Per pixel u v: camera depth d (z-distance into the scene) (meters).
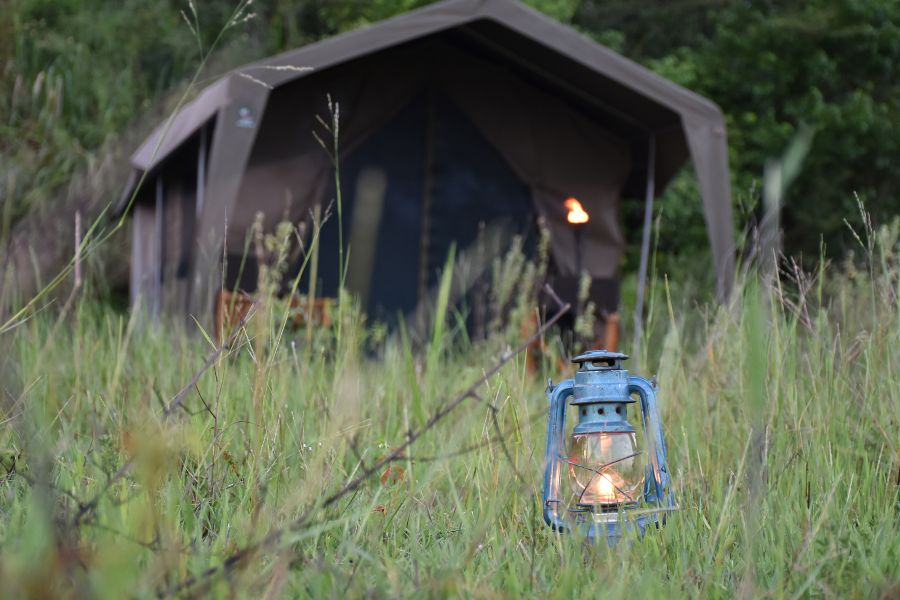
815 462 2.92
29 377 3.42
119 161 10.80
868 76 20.80
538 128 10.80
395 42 8.72
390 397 3.79
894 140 18.95
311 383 3.55
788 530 2.45
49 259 6.80
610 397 2.45
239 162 8.05
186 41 16.36
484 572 2.17
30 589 1.32
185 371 3.77
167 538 1.79
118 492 2.36
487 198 10.62
